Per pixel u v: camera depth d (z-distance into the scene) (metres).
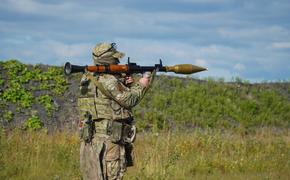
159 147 13.73
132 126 6.53
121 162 6.42
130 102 6.36
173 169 11.67
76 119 20.00
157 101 22.70
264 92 25.58
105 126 6.34
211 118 22.23
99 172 6.32
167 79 25.39
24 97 20.69
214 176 11.91
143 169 10.77
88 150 6.44
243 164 13.09
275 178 11.69
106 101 6.37
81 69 6.33
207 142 15.31
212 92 24.80
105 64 6.47
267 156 14.16
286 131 21.80
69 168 11.45
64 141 14.61
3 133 14.57
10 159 12.02
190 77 26.45
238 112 23.20
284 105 24.59
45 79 22.44
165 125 20.94
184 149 14.38
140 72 6.55
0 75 22.06
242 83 26.72
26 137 14.49
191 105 23.16
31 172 11.34
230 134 20.19
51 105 20.67
